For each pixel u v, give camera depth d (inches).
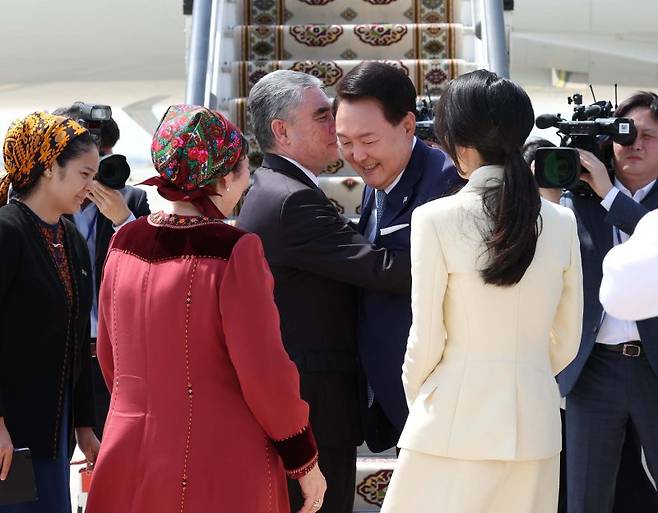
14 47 1542.8
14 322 263.0
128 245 245.8
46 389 266.5
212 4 489.1
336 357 296.7
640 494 338.6
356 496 365.7
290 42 525.3
